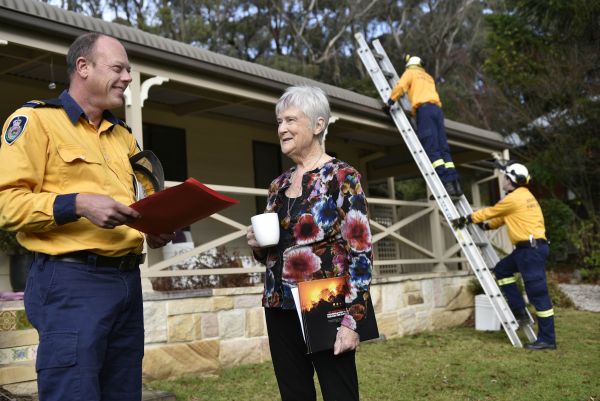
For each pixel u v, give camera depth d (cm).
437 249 952
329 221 262
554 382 512
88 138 249
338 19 2969
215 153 891
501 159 1137
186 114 820
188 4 2602
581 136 1576
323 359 260
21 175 227
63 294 232
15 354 482
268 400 462
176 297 570
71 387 224
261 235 265
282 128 277
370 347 705
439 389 494
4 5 477
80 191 241
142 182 278
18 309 491
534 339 726
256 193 702
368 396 474
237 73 667
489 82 1806
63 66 618
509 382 516
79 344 227
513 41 1725
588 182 1595
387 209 1198
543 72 1650
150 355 541
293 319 275
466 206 816
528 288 688
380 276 813
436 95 840
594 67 1606
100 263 240
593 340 725
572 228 1541
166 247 712
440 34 2995
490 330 841
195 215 247
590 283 1379
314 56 2967
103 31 545
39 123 236
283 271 266
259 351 636
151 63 594
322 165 272
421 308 852
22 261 580
